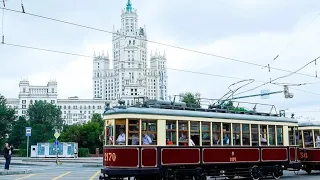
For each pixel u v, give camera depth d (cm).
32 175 2577
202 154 2062
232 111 2355
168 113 1959
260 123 2412
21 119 10169
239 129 2284
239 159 2244
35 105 14325
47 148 6022
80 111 19462
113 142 1861
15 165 4000
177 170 1948
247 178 2488
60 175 2572
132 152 1833
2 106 9050
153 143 1898
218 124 2180
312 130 2859
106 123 1931
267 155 2412
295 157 2598
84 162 4656
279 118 2556
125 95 15312
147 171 1845
